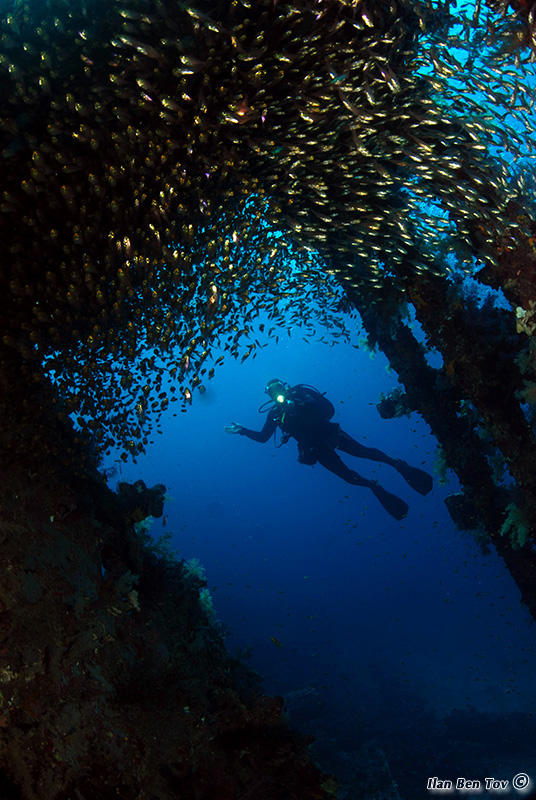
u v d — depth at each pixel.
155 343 3.52
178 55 3.13
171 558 5.54
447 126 3.63
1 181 3.44
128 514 4.88
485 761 9.27
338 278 4.32
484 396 4.74
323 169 3.61
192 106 3.25
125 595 4.11
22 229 3.50
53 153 3.29
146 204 3.48
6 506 3.71
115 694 3.57
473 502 6.25
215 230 3.64
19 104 3.27
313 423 8.48
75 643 3.57
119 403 3.63
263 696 4.13
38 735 3.30
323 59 3.26
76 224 3.37
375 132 3.54
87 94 3.25
